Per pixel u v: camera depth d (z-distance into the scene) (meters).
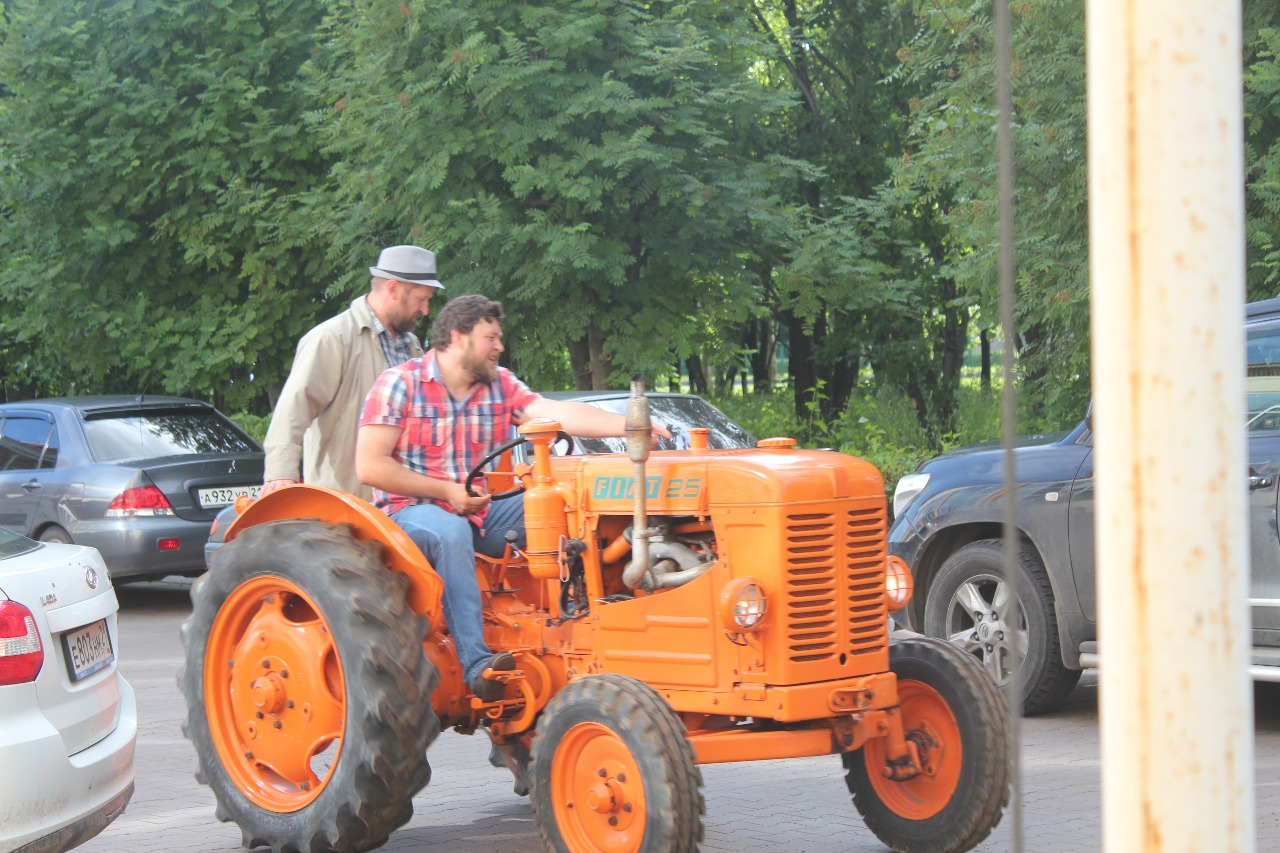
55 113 18.64
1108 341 1.94
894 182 14.10
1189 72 1.90
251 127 18.38
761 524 4.88
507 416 6.06
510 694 5.54
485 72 14.65
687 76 15.55
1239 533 1.91
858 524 5.08
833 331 24.50
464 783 7.04
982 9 12.80
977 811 5.16
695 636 5.04
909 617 8.81
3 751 4.50
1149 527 1.90
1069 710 8.46
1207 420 1.90
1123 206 1.92
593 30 14.88
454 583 5.55
